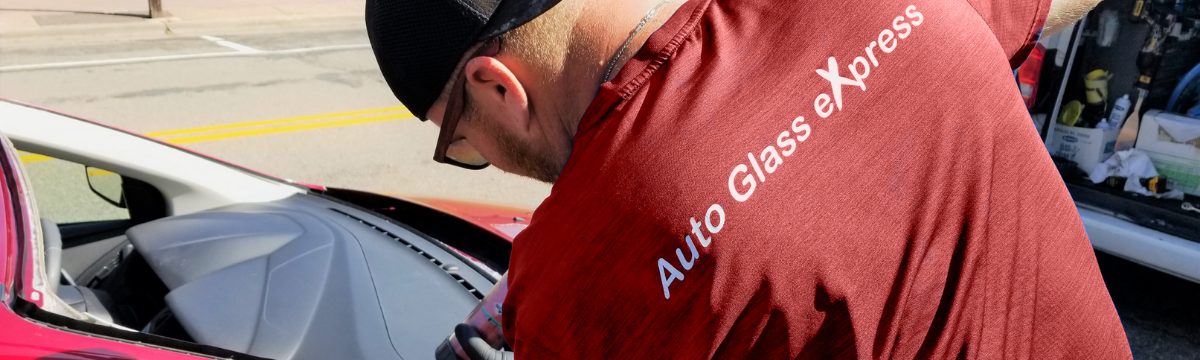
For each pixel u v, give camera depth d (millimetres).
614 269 741
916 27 864
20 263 1272
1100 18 2705
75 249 2123
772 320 734
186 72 6770
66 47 7453
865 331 758
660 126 750
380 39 885
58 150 1976
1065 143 2910
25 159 2135
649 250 728
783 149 754
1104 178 2846
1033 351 844
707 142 739
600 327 760
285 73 6941
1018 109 883
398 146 5062
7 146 1594
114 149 2059
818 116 778
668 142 740
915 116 811
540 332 794
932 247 785
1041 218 854
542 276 791
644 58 799
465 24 812
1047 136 2943
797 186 745
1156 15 2582
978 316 802
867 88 809
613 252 740
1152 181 2723
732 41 813
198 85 6348
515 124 894
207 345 1312
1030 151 868
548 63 841
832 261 739
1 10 8531
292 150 4887
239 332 1419
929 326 788
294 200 2193
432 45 840
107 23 8195
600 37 838
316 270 1645
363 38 8750
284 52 7812
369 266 1702
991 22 975
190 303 1475
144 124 5246
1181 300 3076
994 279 810
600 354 771
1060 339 857
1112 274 3244
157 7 8680
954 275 795
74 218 2154
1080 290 876
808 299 735
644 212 728
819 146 767
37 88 5988
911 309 777
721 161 733
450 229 2236
